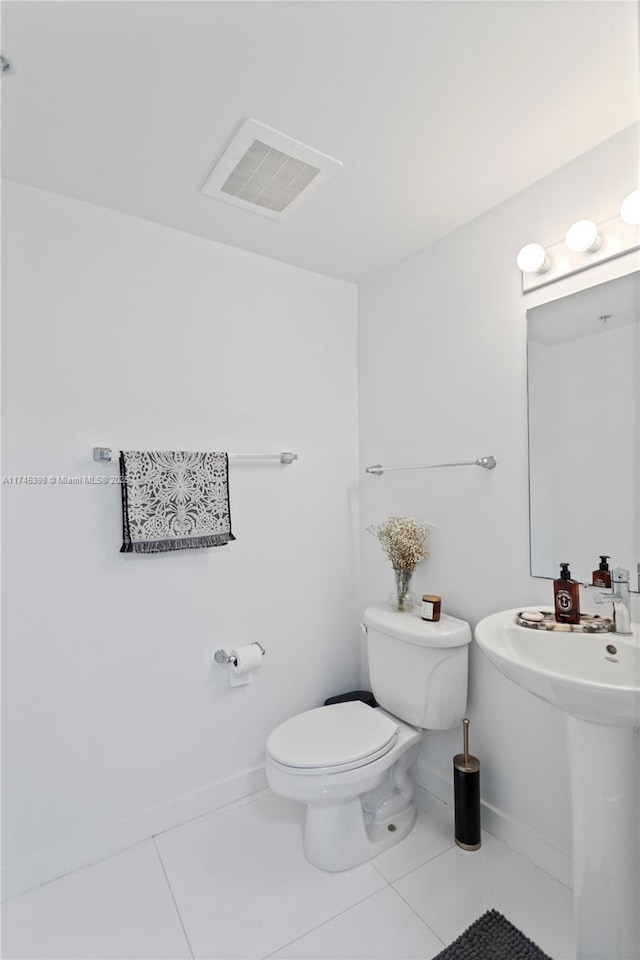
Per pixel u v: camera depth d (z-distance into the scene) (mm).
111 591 1766
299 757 1588
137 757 1810
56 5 1024
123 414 1809
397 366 2238
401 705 1875
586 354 1532
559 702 1132
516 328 1730
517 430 1724
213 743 1987
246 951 1367
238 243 2053
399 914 1474
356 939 1396
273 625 2168
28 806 1604
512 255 1745
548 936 1387
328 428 2373
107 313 1780
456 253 1954
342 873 1635
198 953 1362
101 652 1745
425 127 1401
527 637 1395
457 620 1876
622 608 1310
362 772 1591
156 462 1813
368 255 2168
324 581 2338
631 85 1265
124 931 1433
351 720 1829
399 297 2227
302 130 1405
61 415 1685
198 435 1980
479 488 1857
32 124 1356
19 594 1603
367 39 1120
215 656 1995
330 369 2385
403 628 1831
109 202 1747
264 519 2154
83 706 1707
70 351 1706
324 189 1691
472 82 1248
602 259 1488
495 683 1790
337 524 2391
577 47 1151
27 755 1606
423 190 1702
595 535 1505
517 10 1059
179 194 1705
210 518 1932
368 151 1499
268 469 2172
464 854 1711
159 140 1433
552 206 1617
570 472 1569
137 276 1848
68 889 1585
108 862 1698
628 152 1428
